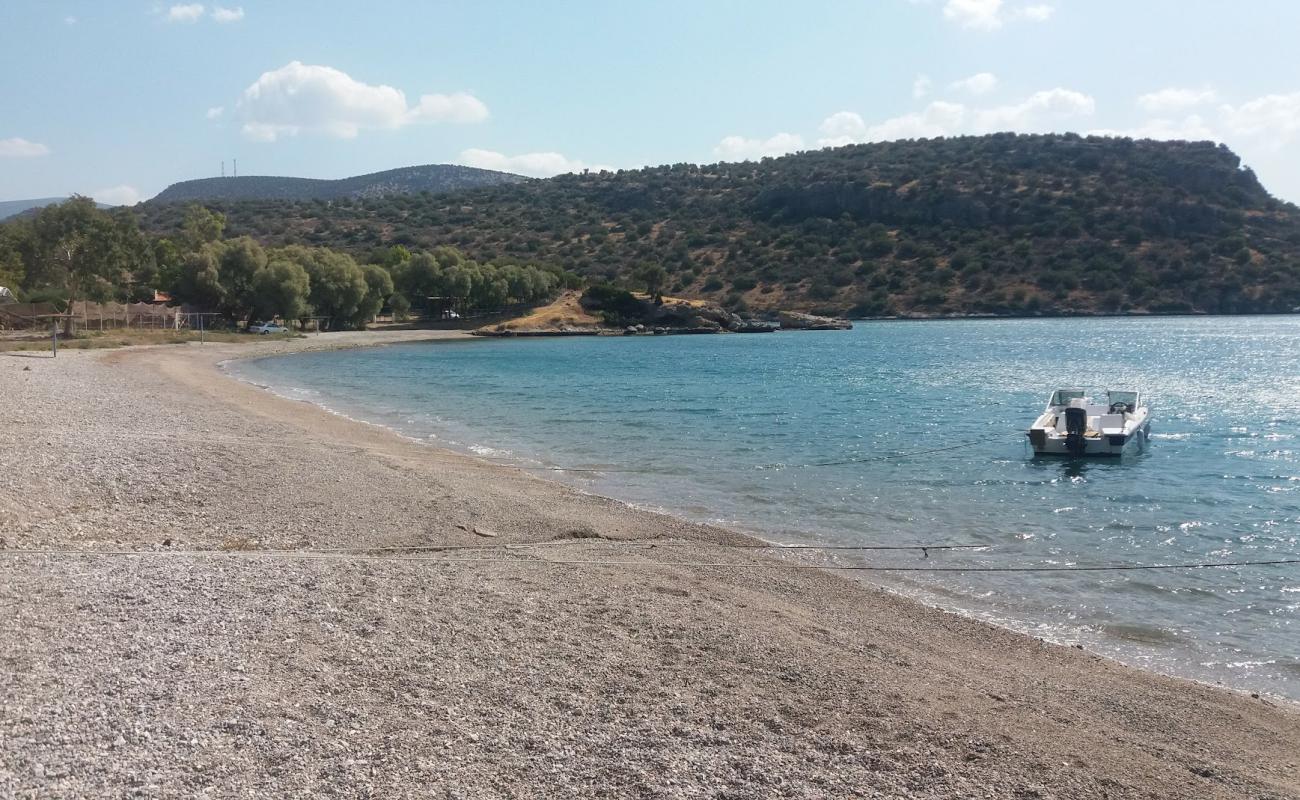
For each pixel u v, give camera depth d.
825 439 30.50
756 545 15.59
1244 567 15.12
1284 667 10.74
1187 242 160.12
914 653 10.18
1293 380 55.19
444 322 128.62
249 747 6.63
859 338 114.69
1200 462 26.39
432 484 18.94
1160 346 89.25
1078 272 157.12
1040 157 192.50
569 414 37.22
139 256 85.00
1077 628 12.04
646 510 18.20
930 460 26.23
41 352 54.94
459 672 8.40
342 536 14.32
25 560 11.47
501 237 191.25
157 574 10.97
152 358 57.75
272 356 75.50
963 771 7.06
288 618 9.57
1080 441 26.75
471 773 6.50
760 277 167.00
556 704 7.81
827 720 7.86
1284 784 7.37
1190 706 9.18
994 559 15.50
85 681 7.61
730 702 8.10
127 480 17.03
